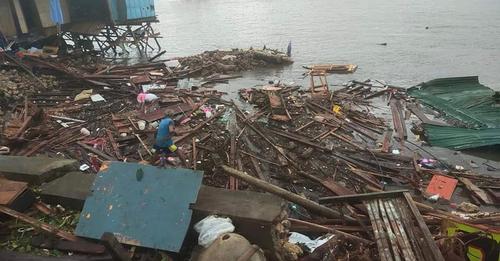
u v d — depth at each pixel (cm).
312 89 2108
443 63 2866
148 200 649
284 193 798
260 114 1736
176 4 7788
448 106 1914
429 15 4897
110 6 2914
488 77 2555
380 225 718
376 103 2023
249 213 640
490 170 1391
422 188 1241
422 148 1541
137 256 604
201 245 601
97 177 687
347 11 5528
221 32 4397
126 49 3497
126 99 1934
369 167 1355
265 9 6150
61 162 830
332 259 670
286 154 1389
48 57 2381
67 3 2838
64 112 1716
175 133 1477
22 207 696
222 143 1404
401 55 3106
